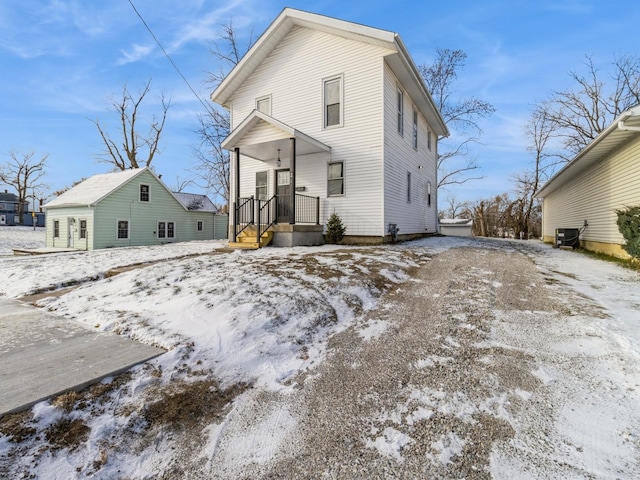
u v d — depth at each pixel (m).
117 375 2.67
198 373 2.80
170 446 2.05
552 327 3.65
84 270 6.63
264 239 9.56
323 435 2.13
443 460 1.88
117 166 27.55
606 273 6.48
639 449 1.89
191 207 25.55
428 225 15.80
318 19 10.29
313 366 3.04
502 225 31.69
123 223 20.05
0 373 2.62
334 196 10.64
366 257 7.16
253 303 4.07
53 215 21.17
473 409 2.32
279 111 11.71
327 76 10.75
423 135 14.94
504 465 1.81
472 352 3.15
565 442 1.97
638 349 3.00
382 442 2.04
